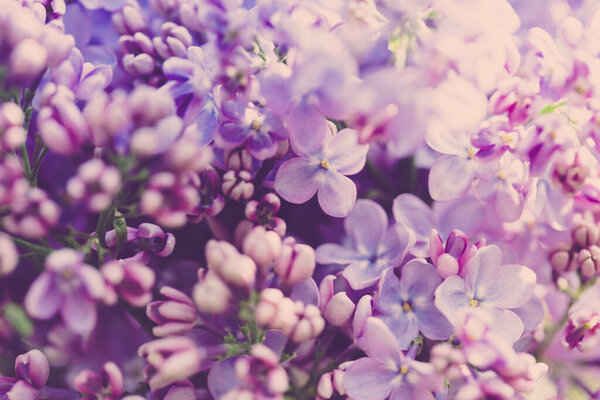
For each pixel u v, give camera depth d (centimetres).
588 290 22
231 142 20
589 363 22
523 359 19
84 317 18
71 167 20
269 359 19
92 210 18
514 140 20
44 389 21
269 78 19
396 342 20
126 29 22
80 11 22
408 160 23
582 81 20
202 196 20
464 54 20
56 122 18
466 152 21
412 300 21
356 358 21
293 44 19
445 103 19
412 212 22
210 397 21
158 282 22
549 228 23
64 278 18
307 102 19
